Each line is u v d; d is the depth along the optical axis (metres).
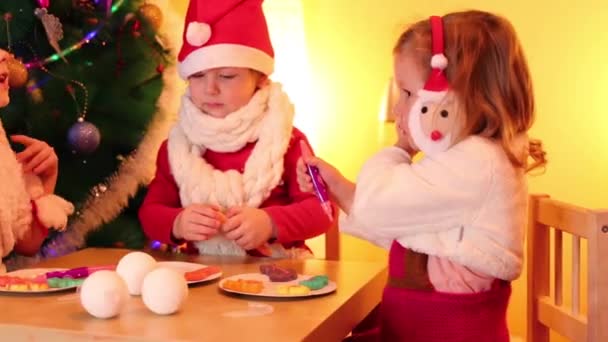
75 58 1.42
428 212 1.00
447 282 1.01
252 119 1.41
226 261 1.28
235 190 1.37
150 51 1.57
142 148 1.57
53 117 1.37
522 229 1.02
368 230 1.06
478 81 1.01
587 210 1.07
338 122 2.13
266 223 1.32
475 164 0.98
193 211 1.31
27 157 1.22
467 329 1.00
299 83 1.96
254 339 0.76
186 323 0.83
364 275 1.13
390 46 2.10
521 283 2.01
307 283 1.01
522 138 1.05
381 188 1.02
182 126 1.44
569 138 2.00
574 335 1.14
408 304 1.02
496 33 1.04
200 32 1.37
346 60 2.13
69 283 0.98
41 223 1.21
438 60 1.01
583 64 1.98
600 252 1.04
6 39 1.25
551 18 1.99
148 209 1.41
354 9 2.12
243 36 1.40
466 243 0.98
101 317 0.84
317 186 1.17
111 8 1.48
